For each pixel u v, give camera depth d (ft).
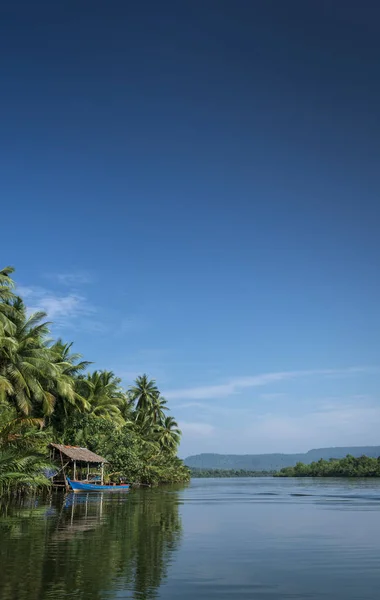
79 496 151.64
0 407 120.67
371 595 38.45
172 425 383.65
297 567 49.03
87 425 199.52
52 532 67.10
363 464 638.12
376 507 135.03
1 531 67.77
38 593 36.37
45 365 145.69
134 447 228.84
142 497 163.22
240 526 86.17
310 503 152.97
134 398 318.45
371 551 59.57
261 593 38.70
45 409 148.25
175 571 45.60
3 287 128.36
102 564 46.78
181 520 91.76
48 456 156.15
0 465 104.63
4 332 134.00
